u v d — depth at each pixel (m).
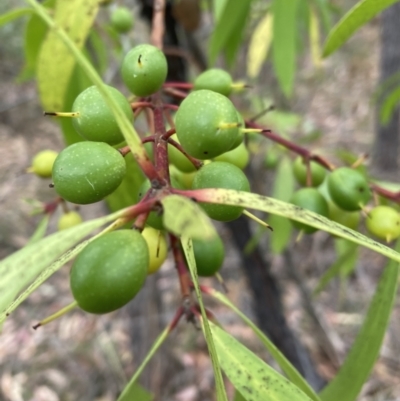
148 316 0.32
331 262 0.48
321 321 0.41
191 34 0.21
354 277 0.48
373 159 0.60
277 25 0.18
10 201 0.57
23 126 0.69
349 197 0.13
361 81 0.82
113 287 0.08
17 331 0.45
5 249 0.52
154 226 0.09
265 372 0.11
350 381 0.12
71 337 0.44
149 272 0.11
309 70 0.87
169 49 0.19
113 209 0.15
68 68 0.15
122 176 0.09
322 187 0.16
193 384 0.40
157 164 0.09
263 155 0.31
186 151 0.09
